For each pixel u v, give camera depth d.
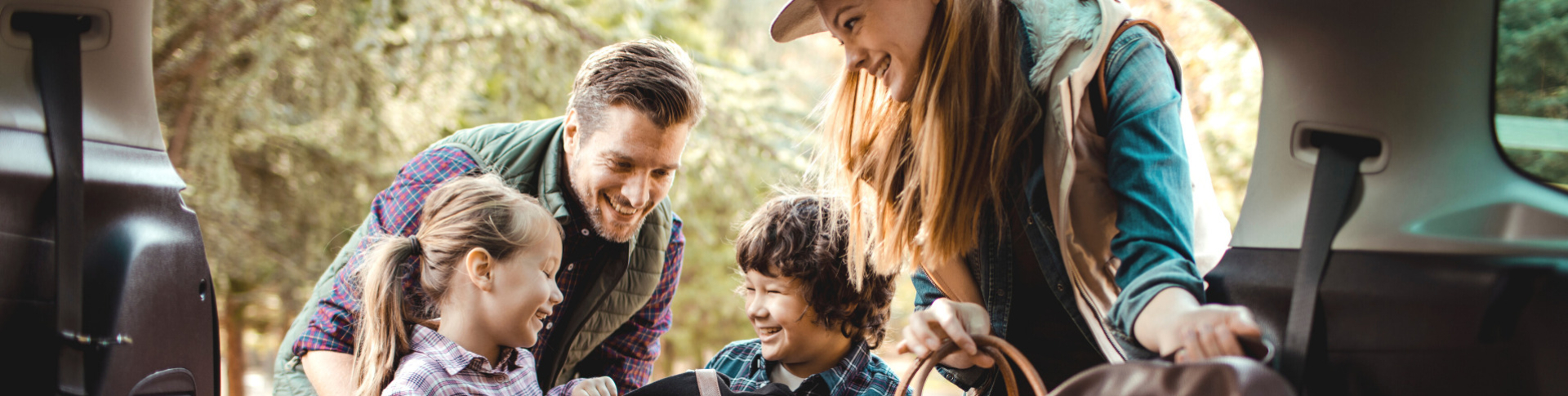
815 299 1.76
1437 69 1.06
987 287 1.57
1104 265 1.33
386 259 1.71
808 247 1.76
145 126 1.54
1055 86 1.31
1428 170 1.05
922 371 1.33
